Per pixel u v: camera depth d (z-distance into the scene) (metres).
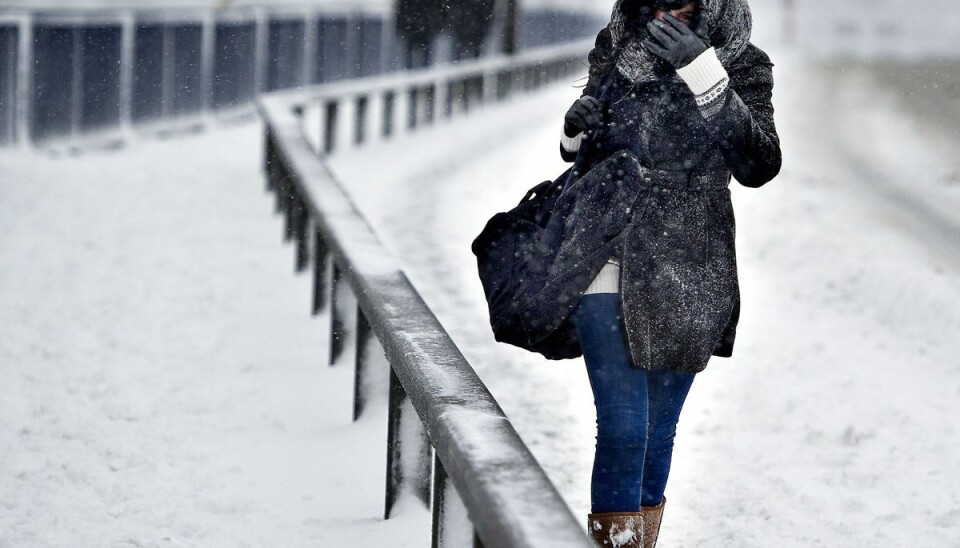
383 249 11.07
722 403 12.45
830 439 11.38
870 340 15.50
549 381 12.80
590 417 11.73
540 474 5.50
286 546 8.25
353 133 38.59
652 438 7.32
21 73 30.88
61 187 24.91
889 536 9.14
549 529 4.83
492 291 7.11
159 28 37.94
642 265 6.74
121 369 12.70
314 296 14.89
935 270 20.70
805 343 15.16
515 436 6.07
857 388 13.15
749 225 24.14
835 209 27.48
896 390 13.16
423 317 8.63
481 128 43.19
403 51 49.81
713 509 9.58
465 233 21.77
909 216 27.77
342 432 10.50
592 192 6.78
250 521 8.70
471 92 49.53
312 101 31.92
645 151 6.82
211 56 41.47
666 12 6.76
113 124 35.53
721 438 11.36
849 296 18.34
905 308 17.25
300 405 11.45
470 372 7.25
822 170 35.31
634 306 6.73
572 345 7.24
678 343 6.75
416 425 8.67
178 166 29.50
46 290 16.33
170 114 38.97
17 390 11.92
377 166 31.50
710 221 6.88
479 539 6.04
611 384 6.80
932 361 14.49
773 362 14.15
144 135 36.66
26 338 13.91
